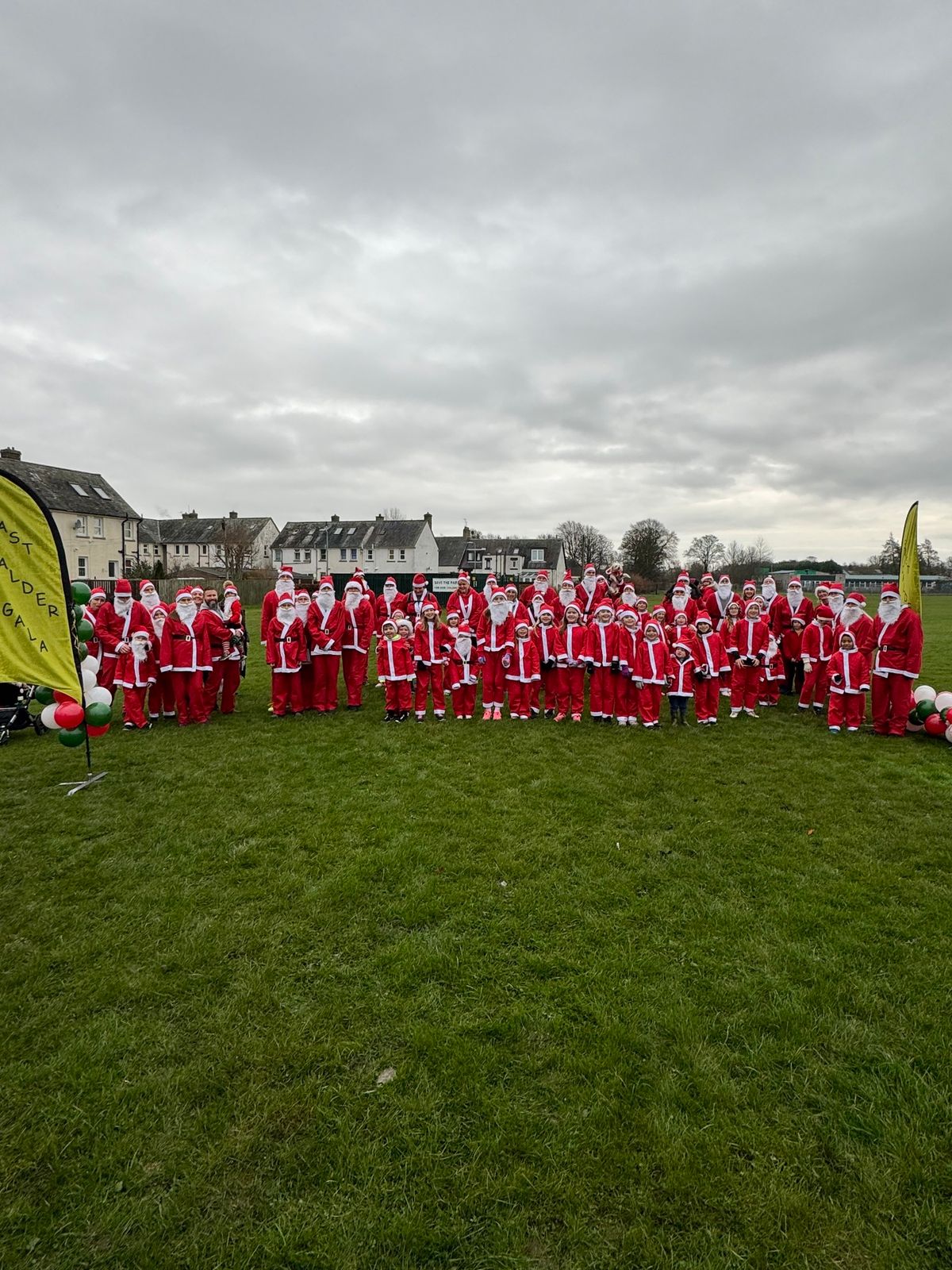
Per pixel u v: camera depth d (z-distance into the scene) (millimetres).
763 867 5000
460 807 6234
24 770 7609
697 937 4059
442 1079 2975
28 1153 2639
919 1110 2770
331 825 5840
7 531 6676
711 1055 3088
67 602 6863
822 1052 3105
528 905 4445
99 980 3701
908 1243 2238
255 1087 2938
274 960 3881
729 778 7176
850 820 5949
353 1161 2574
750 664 10422
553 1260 2207
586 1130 2697
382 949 3959
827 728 9688
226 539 59906
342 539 65125
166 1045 3201
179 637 9750
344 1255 2236
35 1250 2266
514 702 10297
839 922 4227
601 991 3555
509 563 69625
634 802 6410
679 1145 2609
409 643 10148
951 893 4598
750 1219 2326
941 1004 3426
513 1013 3371
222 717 10539
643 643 9617
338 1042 3207
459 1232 2303
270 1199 2438
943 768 7605
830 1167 2531
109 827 5859
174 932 4180
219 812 6191
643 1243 2252
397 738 8992
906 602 9930
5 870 5047
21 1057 3143
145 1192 2477
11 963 3881
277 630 10234
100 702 7262
